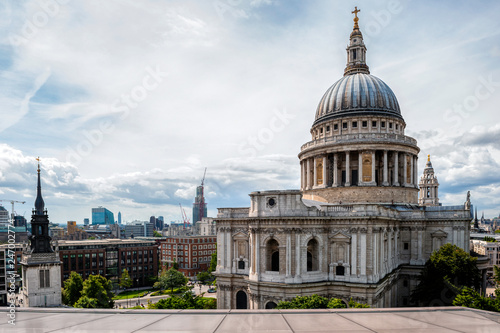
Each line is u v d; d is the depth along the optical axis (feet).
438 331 60.54
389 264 255.50
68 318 68.85
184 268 634.02
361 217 223.30
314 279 231.09
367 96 325.42
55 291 313.73
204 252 644.69
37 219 318.86
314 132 359.05
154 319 67.77
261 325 63.72
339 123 326.85
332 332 60.03
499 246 517.55
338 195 309.42
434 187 526.16
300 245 229.25
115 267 525.34
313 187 333.83
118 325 63.98
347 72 376.89
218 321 66.33
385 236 252.21
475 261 251.60
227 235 269.03
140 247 555.28
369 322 65.62
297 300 193.57
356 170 315.17
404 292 290.35
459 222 284.20
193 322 65.62
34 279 303.89
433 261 250.57
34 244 316.19
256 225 237.04
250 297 239.91
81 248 495.41
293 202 232.73
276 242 242.99
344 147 309.42
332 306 186.50
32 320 67.21
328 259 236.63
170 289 495.41
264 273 233.76
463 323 65.26
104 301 331.98
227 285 264.72
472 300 190.70
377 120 319.06
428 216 297.33
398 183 309.22
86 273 489.26
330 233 236.84
